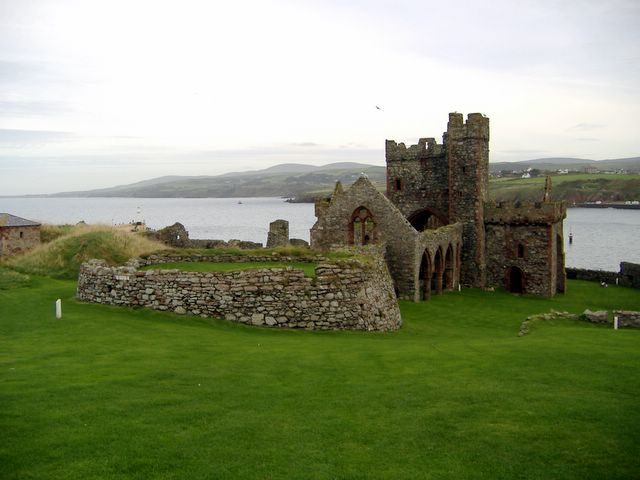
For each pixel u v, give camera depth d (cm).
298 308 2427
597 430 1241
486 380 1603
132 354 1809
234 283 2430
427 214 6072
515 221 5419
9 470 1028
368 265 2583
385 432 1244
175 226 6153
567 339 2209
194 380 1560
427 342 2228
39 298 2725
